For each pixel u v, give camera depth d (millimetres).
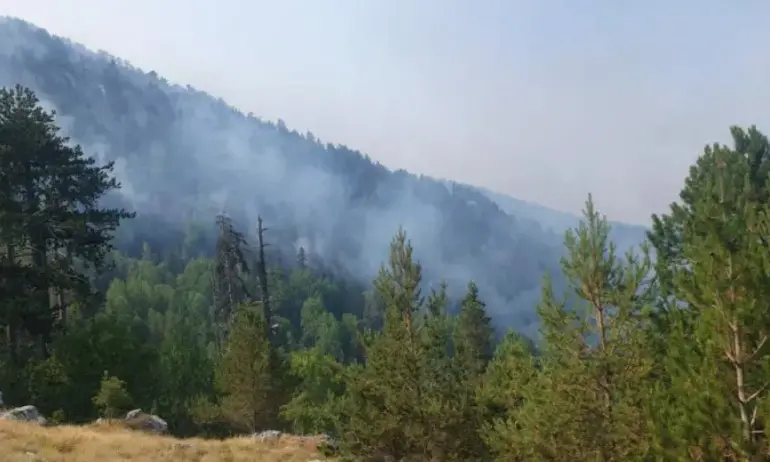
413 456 16906
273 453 23031
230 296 48031
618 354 13797
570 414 13234
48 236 37531
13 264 34531
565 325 14180
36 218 35500
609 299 13992
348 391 18141
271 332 41000
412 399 16953
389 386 17266
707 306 11070
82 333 33938
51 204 38719
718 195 12859
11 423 21984
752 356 10438
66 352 33000
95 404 29938
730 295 10594
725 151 23531
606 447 12906
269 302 46219
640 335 13797
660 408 11367
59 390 31781
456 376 17812
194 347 45812
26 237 36781
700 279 10984
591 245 14133
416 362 17266
